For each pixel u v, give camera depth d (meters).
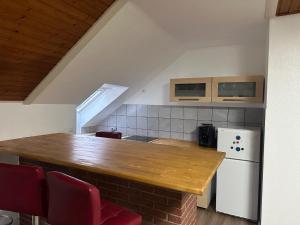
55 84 2.64
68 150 1.89
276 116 2.30
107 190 1.96
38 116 2.94
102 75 3.03
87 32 2.16
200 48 3.62
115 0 1.96
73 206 1.15
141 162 1.54
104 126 4.66
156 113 4.08
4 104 2.55
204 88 3.21
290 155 2.27
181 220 1.66
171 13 2.28
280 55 2.27
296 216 2.28
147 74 3.78
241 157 2.78
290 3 1.95
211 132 3.21
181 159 1.63
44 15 1.78
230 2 2.04
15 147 1.99
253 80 2.86
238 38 3.10
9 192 1.46
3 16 1.62
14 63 2.10
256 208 2.73
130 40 2.60
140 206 1.81
